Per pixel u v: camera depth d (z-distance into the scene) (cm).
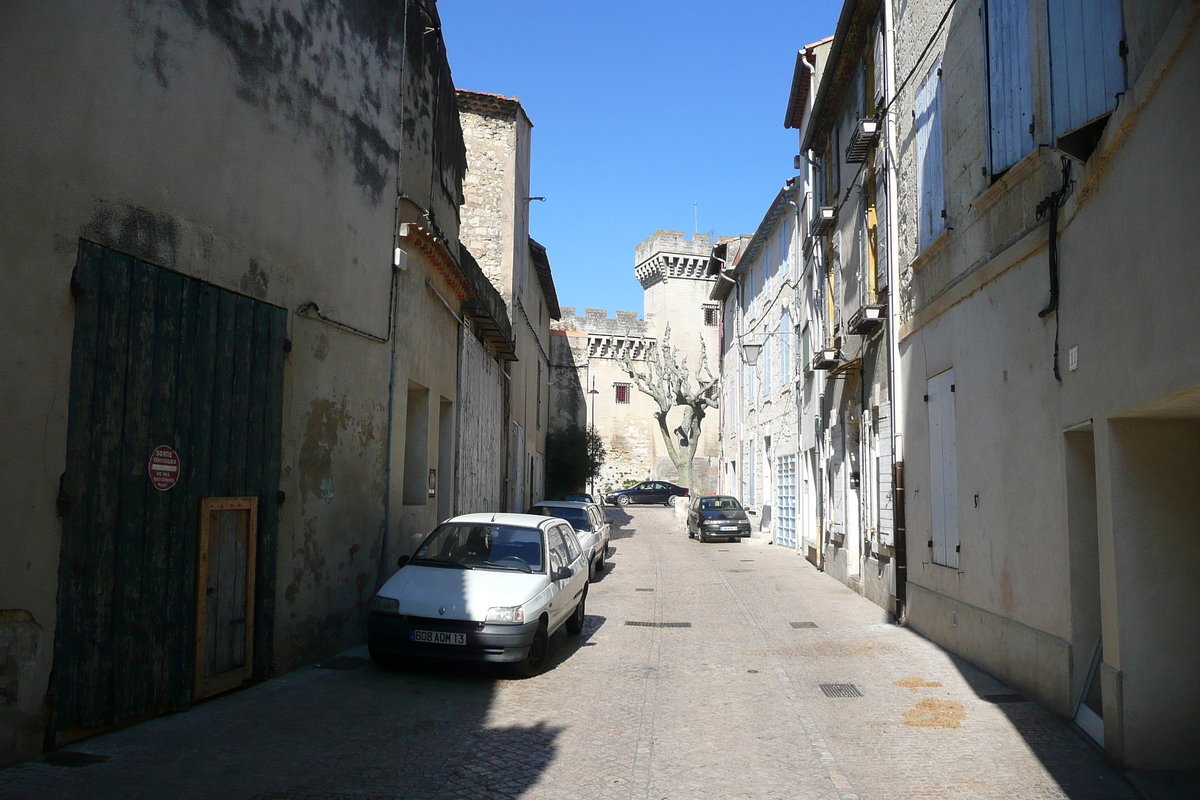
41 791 486
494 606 824
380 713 693
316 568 866
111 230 600
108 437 592
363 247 968
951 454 970
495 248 2236
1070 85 657
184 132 673
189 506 672
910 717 704
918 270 1120
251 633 755
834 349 1612
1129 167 531
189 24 682
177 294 662
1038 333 722
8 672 524
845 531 1599
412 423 1226
